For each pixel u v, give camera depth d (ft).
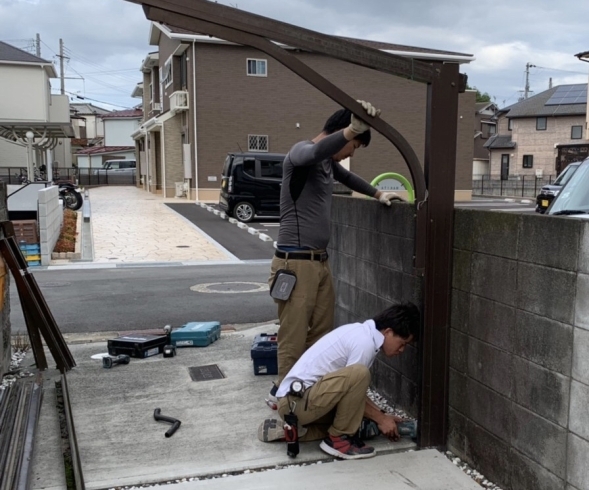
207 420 11.50
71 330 18.69
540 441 7.96
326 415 10.32
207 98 71.46
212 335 16.80
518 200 93.91
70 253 34.19
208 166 72.38
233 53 71.77
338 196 14.67
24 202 35.35
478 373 9.33
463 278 9.64
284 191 10.98
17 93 74.23
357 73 76.74
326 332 11.78
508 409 8.61
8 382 13.61
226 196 53.26
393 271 11.62
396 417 10.81
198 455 10.03
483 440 9.23
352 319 13.85
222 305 22.48
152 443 10.52
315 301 11.21
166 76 84.07
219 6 8.35
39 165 88.74
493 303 8.90
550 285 7.69
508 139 137.69
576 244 7.23
